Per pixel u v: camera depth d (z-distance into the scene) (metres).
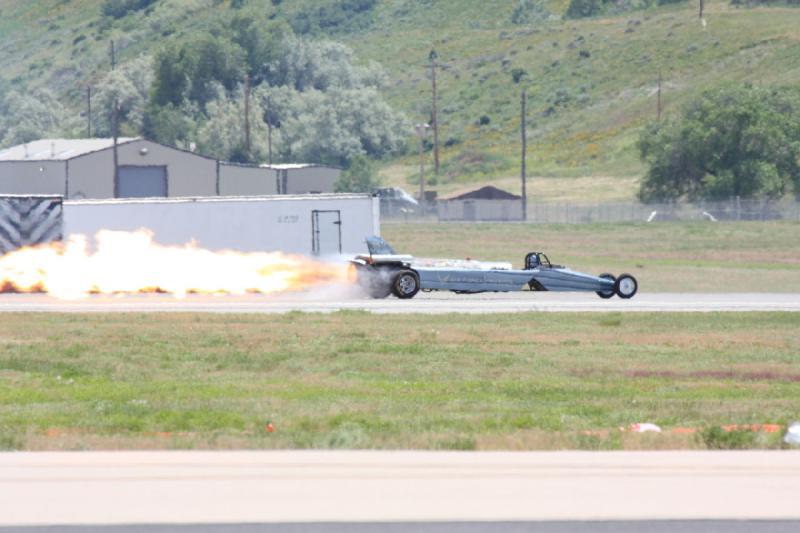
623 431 63.97
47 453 57.31
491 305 145.50
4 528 42.97
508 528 43.34
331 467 53.81
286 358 100.31
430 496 48.00
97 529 42.91
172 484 49.94
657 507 46.31
